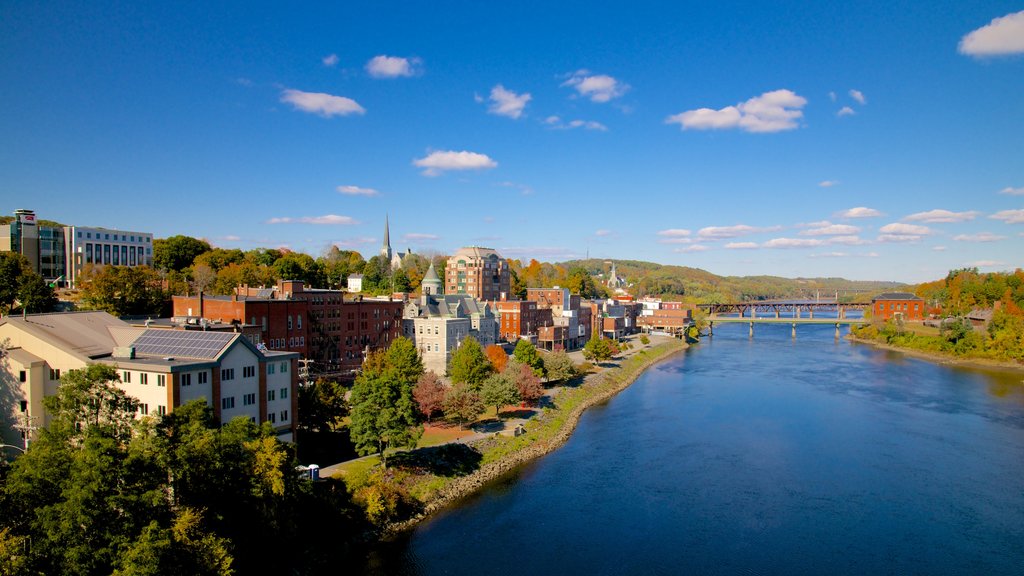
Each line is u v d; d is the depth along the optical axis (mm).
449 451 95125
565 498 84438
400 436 83438
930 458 101250
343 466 83312
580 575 64375
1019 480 91500
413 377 119125
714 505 82250
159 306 140750
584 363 182500
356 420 84500
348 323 143000
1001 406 140375
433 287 195500
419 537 72250
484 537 72562
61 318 84062
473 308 180500
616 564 66688
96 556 46375
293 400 85625
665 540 72312
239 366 78000
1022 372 192250
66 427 54156
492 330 186125
